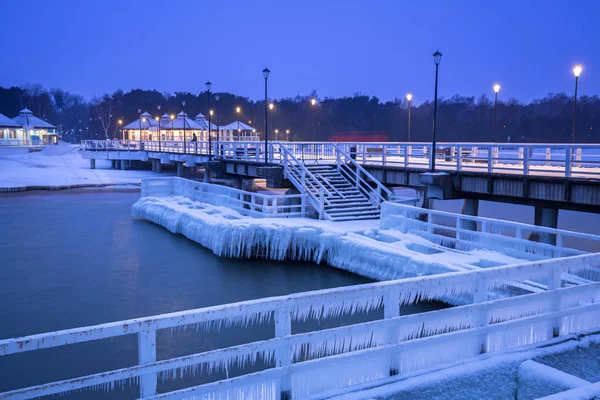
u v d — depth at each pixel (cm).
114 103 13775
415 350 499
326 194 2248
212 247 1995
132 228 2553
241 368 962
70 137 16400
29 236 2347
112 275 1680
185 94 13938
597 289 622
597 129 8725
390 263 1450
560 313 582
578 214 2938
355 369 466
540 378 462
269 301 423
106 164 6750
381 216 1820
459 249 1459
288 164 2536
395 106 11675
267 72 2580
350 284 1540
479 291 534
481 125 9969
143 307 1364
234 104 13000
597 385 391
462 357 522
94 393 886
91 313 1317
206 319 400
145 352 386
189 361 398
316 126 11681
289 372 430
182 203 2681
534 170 2048
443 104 11100
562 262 584
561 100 10144
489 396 441
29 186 4422
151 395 388
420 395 438
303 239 1827
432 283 497
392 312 482
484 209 3184
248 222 1925
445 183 1984
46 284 1583
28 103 14162
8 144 8206
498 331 536
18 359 1014
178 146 5506
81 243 2189
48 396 873
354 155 2828
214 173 3288
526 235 2195
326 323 1149
